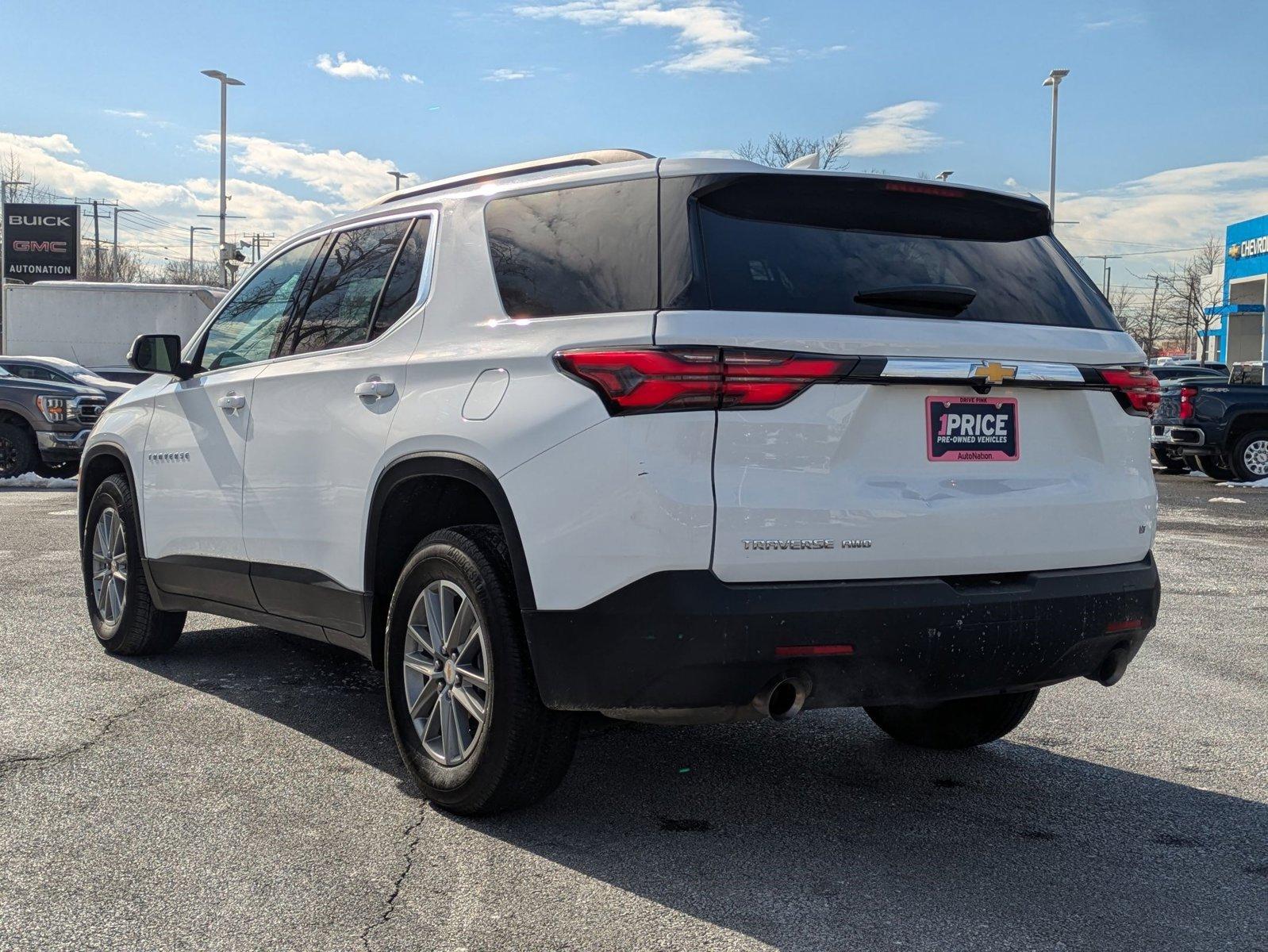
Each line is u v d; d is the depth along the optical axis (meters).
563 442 3.30
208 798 3.90
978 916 3.08
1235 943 2.94
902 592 3.28
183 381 5.34
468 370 3.69
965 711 4.49
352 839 3.56
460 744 3.76
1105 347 3.68
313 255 4.86
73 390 16.41
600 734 4.78
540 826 3.70
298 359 4.58
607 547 3.20
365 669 5.73
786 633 3.16
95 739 4.52
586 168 3.74
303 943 2.88
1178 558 9.80
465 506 4.12
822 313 3.28
